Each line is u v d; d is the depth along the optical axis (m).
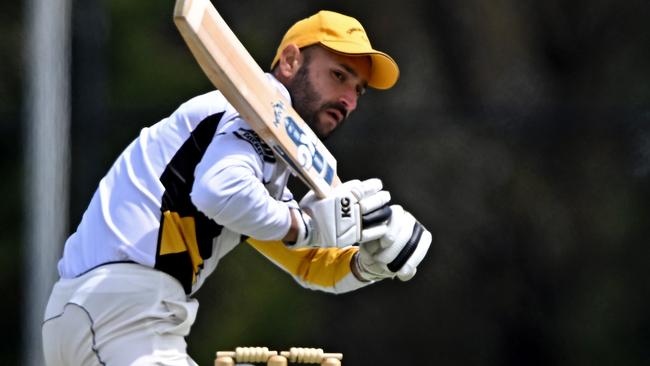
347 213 12.00
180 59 36.53
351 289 13.70
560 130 30.70
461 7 39.75
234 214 11.42
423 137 30.64
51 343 11.88
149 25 36.53
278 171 12.27
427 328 34.25
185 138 11.93
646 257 33.22
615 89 38.19
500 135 30.86
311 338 34.53
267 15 36.84
